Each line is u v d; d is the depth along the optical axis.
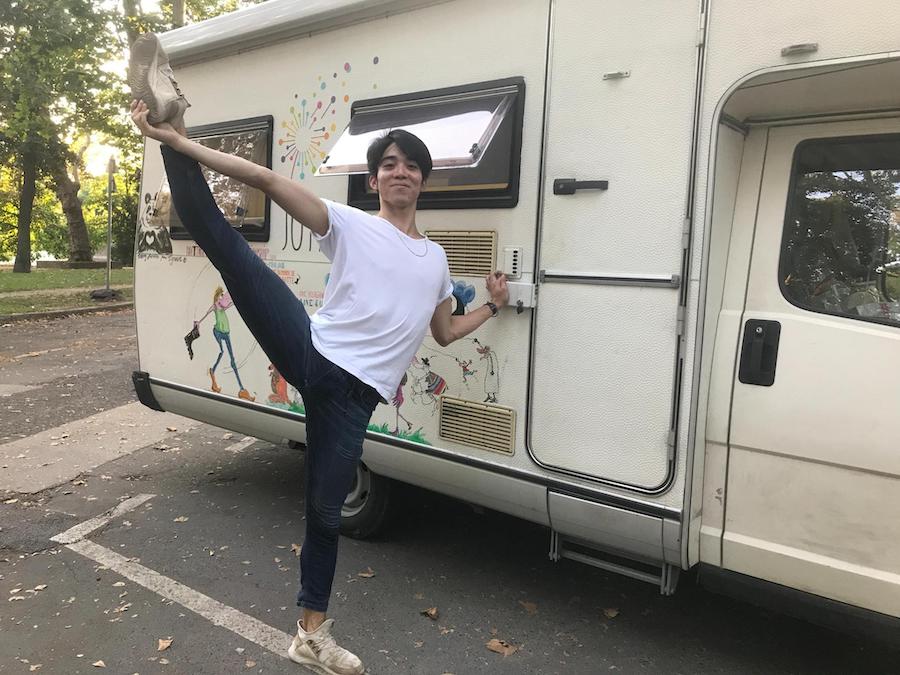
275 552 3.64
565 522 2.77
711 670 2.70
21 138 12.41
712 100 2.33
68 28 11.25
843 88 2.23
